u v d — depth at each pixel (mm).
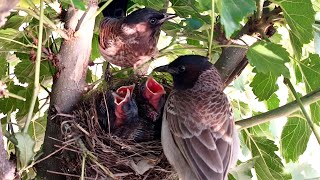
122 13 626
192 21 569
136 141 573
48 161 537
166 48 600
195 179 541
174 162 553
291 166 708
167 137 557
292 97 670
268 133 699
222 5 458
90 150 540
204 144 542
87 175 539
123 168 550
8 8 374
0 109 618
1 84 457
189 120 553
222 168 534
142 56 599
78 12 508
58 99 528
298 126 644
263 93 613
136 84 623
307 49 667
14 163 459
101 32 596
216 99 564
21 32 553
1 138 451
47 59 529
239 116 685
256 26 554
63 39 517
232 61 572
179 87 585
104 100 577
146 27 586
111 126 578
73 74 524
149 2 607
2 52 582
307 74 592
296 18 531
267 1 569
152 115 597
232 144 552
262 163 637
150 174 561
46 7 552
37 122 628
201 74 580
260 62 528
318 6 630
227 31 453
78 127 530
